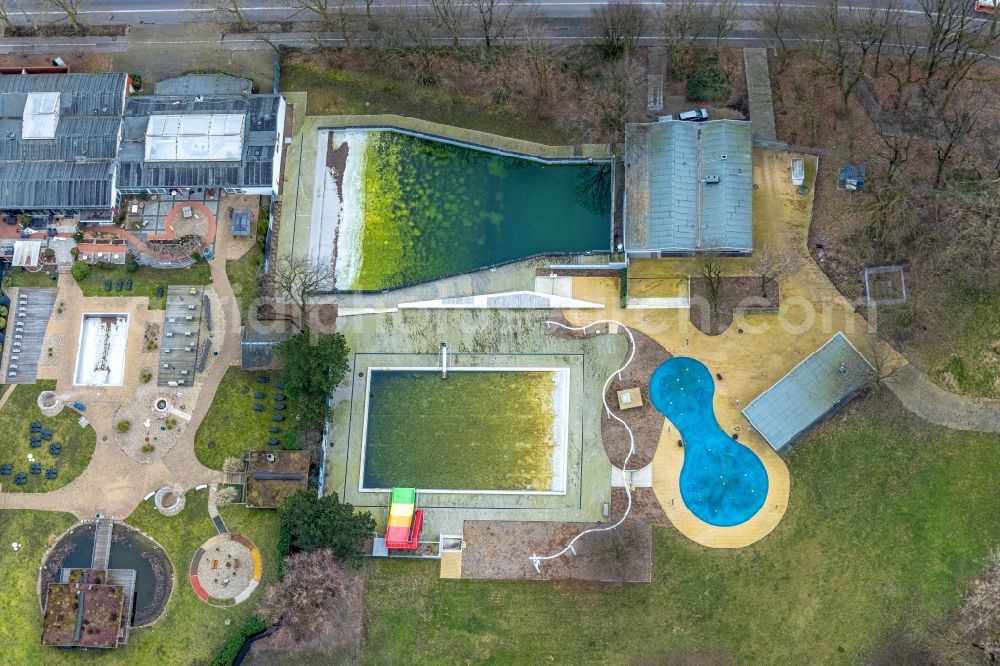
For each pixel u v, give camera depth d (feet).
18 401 313.12
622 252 309.83
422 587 289.53
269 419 306.35
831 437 291.38
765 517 287.69
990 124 308.60
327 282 318.65
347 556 281.13
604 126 323.16
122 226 326.44
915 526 283.59
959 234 294.25
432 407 307.17
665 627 282.56
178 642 290.97
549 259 313.53
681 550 287.07
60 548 300.61
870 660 275.59
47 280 322.75
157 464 305.53
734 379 298.35
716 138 306.35
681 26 315.17
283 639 288.30
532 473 299.17
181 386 311.47
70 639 288.10
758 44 323.98
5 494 305.32
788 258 304.30
